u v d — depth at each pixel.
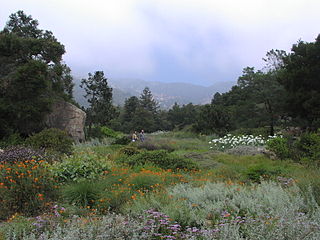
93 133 27.92
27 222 4.92
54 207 5.69
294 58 26.12
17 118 18.33
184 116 71.56
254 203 5.53
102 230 4.12
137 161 11.13
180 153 16.52
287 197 5.73
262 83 32.09
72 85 29.89
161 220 4.63
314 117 23.67
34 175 6.59
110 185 7.63
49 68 22.69
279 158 13.52
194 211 5.28
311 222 4.11
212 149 19.41
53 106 21.34
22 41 20.80
